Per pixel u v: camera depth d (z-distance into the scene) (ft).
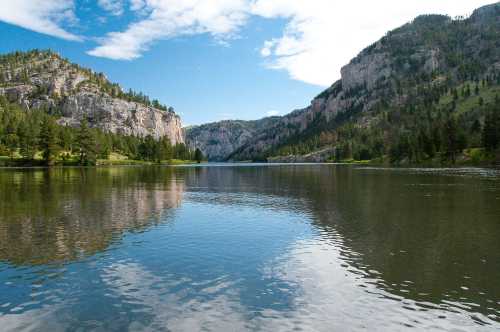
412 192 179.42
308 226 101.19
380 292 54.29
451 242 81.51
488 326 44.11
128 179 291.17
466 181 237.45
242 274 62.28
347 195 172.86
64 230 95.66
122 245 80.79
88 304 50.24
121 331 42.93
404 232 92.07
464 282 57.67
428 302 50.67
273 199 162.91
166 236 89.56
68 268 65.00
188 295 53.36
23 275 61.31
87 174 352.49
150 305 49.96
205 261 69.41
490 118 465.06
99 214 120.98
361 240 84.53
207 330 43.24
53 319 45.91
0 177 295.48
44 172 383.24
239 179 310.65
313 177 319.88
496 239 83.61
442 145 511.40
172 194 184.03
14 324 44.68
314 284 57.62
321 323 45.06
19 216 115.75
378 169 459.32
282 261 69.31
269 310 48.55
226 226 101.81
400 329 43.60
